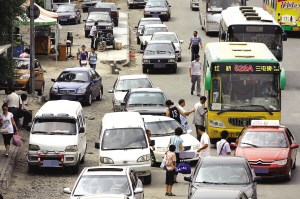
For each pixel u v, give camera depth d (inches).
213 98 2962.6
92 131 3339.1
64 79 3882.9
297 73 4613.7
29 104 3695.9
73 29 6441.9
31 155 2657.5
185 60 5187.0
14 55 4318.4
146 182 2524.6
